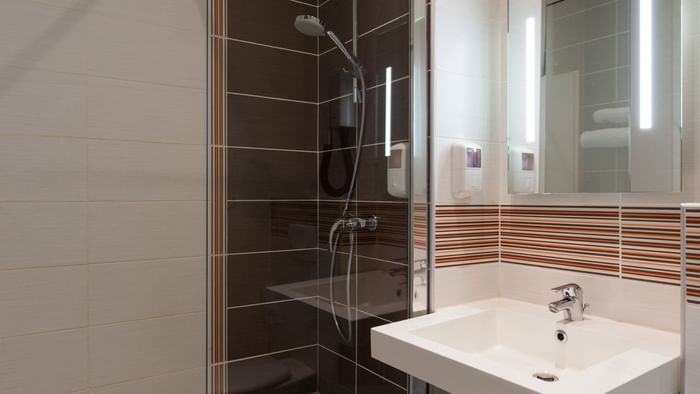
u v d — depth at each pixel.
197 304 1.76
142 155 1.67
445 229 1.54
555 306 1.27
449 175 1.55
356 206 1.54
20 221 1.46
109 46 1.62
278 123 1.50
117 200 1.62
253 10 1.48
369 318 1.54
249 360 1.51
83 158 1.57
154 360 1.67
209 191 1.46
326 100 1.53
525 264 1.58
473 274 1.60
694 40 1.16
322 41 1.53
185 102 1.76
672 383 0.99
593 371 0.92
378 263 1.53
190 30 1.78
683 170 1.18
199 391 1.75
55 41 1.53
